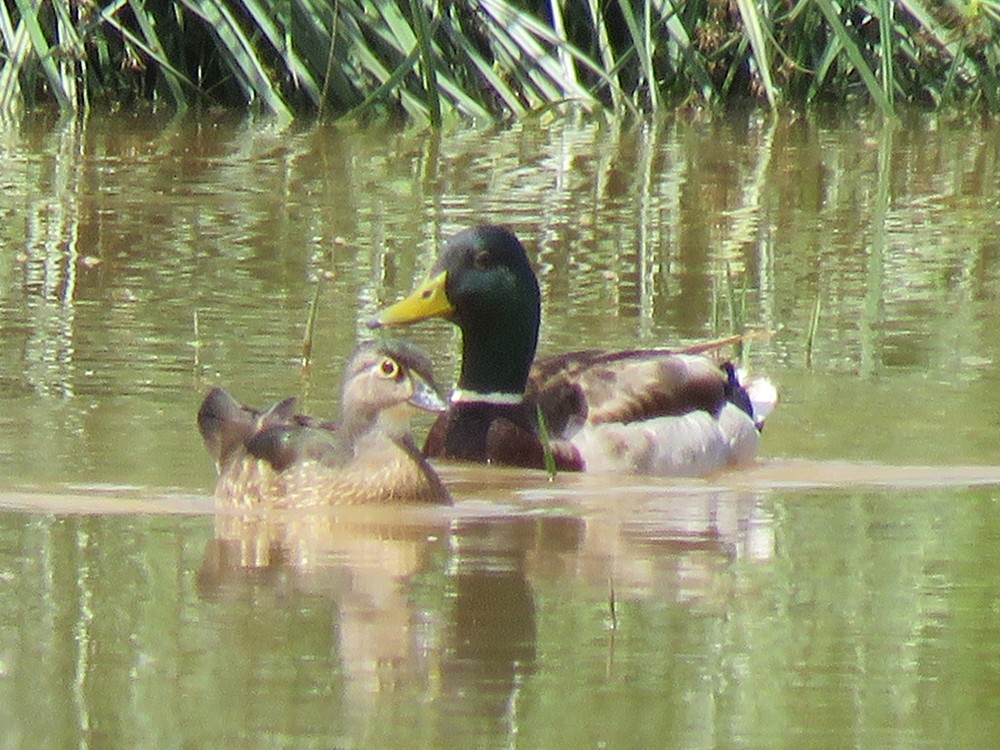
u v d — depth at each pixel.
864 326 15.07
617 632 8.90
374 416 11.35
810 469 12.20
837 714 7.91
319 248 16.95
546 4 24.72
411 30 23.89
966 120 25.22
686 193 20.03
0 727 7.68
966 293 16.06
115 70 24.59
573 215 18.75
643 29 24.62
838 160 22.22
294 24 23.91
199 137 22.50
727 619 9.09
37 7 23.56
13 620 8.91
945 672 8.40
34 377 13.20
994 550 10.27
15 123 23.12
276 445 11.33
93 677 8.22
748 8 24.58
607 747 7.56
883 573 9.84
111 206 18.48
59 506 10.90
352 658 8.48
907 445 12.49
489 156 21.78
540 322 13.94
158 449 11.99
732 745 7.59
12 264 16.11
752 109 25.56
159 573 9.73
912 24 25.61
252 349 13.95
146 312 14.79
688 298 15.76
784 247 17.62
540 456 12.61
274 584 9.59
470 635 8.82
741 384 13.39
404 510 11.26
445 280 12.95
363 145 22.23
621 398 12.72
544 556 10.22
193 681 8.19
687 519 11.12
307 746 7.55
